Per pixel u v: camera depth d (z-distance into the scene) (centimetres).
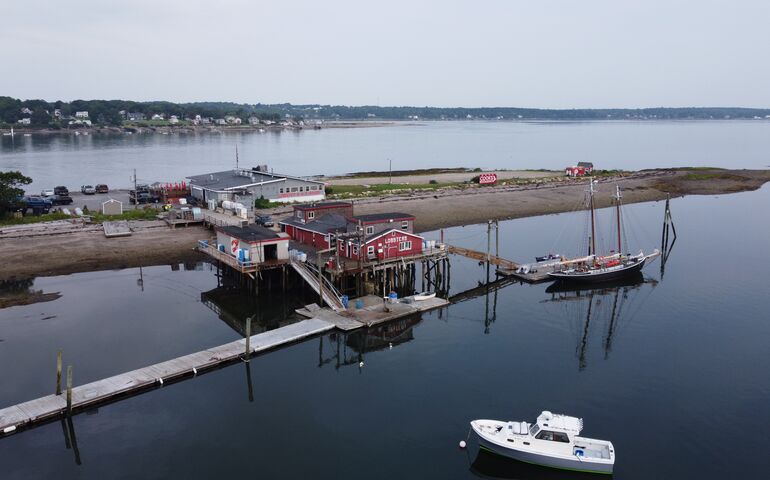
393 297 5494
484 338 4800
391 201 10344
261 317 5253
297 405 3678
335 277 5594
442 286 6334
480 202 10712
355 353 4469
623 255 7038
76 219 8250
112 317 5138
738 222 9669
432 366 4256
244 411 3597
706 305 5650
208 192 9112
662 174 14762
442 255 6334
